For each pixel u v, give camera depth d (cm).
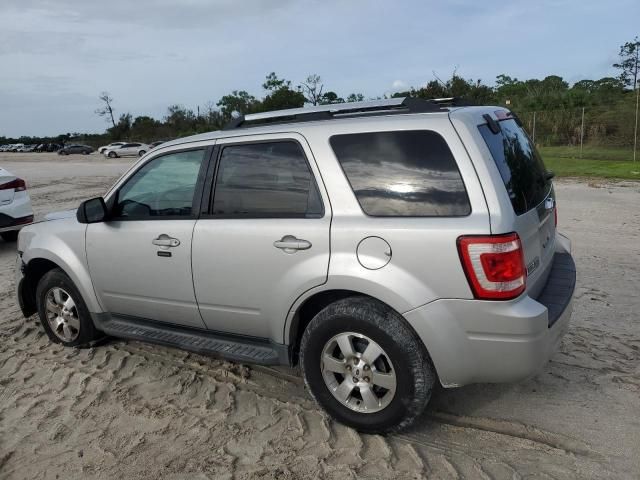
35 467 323
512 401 370
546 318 300
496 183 299
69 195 1644
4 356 476
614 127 2494
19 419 375
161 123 8350
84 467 321
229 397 391
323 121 348
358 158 329
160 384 415
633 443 321
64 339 486
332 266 323
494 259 288
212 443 338
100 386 415
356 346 330
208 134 397
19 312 586
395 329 309
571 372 403
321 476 303
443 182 306
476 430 340
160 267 398
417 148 315
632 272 646
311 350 338
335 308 327
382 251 310
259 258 351
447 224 298
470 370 305
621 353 430
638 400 364
